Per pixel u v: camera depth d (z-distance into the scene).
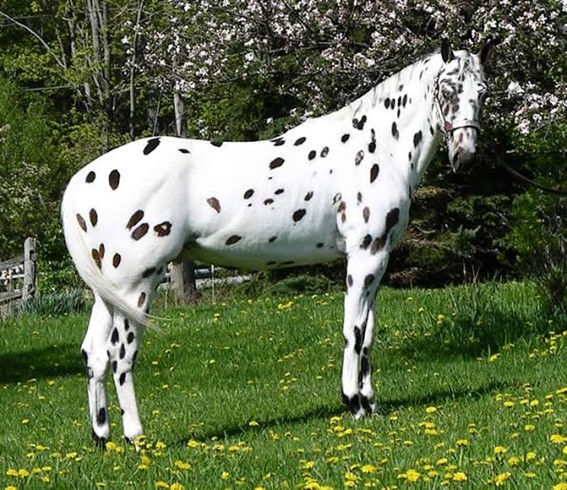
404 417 9.38
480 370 12.09
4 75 46.09
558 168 14.18
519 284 16.67
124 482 7.29
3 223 32.28
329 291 26.33
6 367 16.44
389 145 9.44
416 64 9.50
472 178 25.38
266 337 16.08
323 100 21.22
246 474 7.34
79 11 38.97
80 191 8.82
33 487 7.26
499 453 7.00
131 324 8.73
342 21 20.19
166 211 8.70
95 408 8.87
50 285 30.69
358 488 6.54
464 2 18.50
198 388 13.52
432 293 18.14
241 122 27.41
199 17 22.36
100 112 36.06
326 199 9.22
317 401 11.08
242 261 9.23
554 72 18.36
